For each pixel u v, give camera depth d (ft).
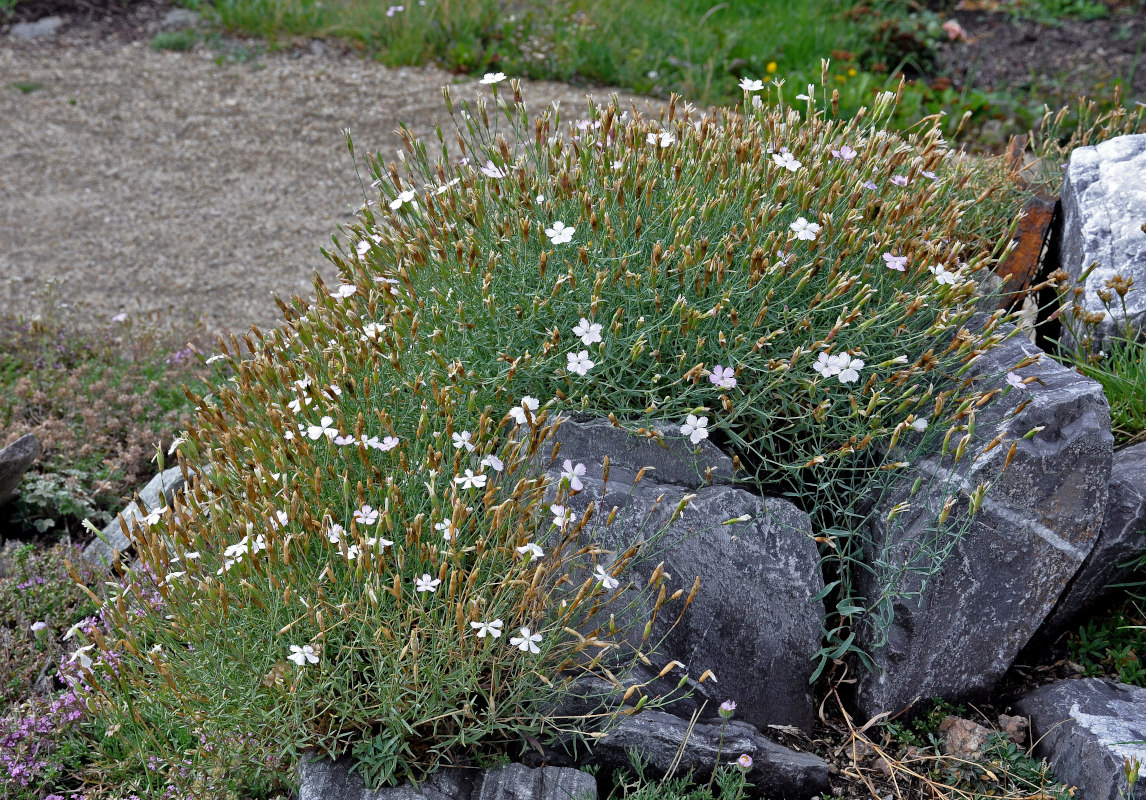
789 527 9.82
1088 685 9.89
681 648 9.71
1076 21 32.86
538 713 8.89
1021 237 14.03
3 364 16.88
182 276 21.42
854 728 9.86
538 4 32.65
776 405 10.50
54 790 9.61
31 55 32.27
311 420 10.08
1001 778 9.27
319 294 11.59
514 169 11.26
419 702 8.57
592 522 9.76
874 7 32.48
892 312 10.55
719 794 9.09
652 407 9.68
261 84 30.63
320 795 8.56
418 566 9.03
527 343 10.53
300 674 8.32
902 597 9.69
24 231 23.18
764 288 10.33
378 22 32.76
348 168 26.16
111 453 15.19
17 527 13.66
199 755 9.12
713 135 11.85
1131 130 16.28
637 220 10.51
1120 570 10.54
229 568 9.05
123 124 28.50
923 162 11.75
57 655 11.19
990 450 9.57
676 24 31.45
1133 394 12.01
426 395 10.32
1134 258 12.80
